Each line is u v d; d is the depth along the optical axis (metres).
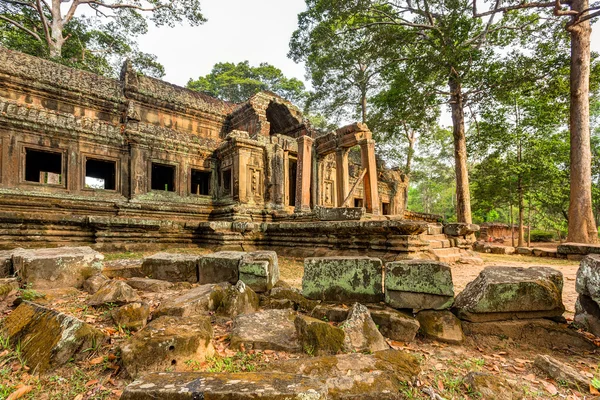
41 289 4.08
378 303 3.63
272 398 1.70
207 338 2.71
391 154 27.05
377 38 16.64
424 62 15.01
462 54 14.41
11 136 10.22
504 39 15.33
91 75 13.44
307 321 2.90
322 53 23.05
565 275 6.92
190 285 4.71
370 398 2.04
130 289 3.86
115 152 12.41
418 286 3.44
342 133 13.38
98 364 2.50
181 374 1.97
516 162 17.17
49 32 18.59
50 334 2.59
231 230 10.18
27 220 8.05
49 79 11.92
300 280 6.08
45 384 2.27
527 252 12.22
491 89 15.05
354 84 25.56
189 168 14.39
